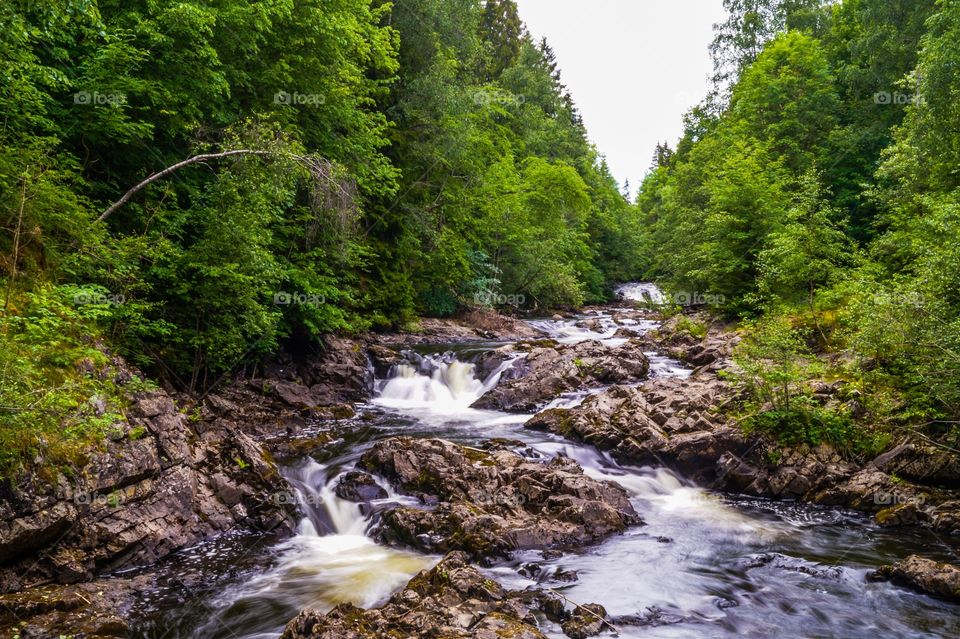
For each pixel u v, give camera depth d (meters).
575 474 9.55
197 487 8.25
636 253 55.38
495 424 13.85
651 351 21.42
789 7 39.25
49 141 8.58
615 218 56.00
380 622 5.49
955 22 14.73
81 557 6.53
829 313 16.55
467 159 27.47
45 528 6.18
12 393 5.95
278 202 12.74
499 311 34.06
